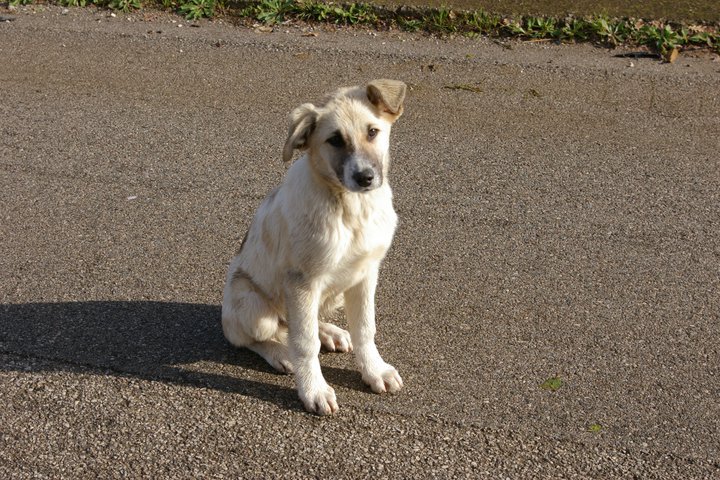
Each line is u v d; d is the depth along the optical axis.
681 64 8.27
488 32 8.91
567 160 6.91
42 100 7.84
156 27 9.19
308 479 4.04
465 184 6.60
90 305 5.32
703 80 8.00
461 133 7.29
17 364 4.79
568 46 8.66
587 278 5.54
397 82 4.40
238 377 4.72
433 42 8.80
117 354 4.89
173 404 4.51
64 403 4.51
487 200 6.40
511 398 4.53
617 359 4.82
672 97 7.76
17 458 4.17
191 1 9.48
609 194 6.46
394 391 4.58
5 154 7.00
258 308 4.68
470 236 5.99
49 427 4.36
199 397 4.56
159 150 7.08
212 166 6.87
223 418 4.41
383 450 4.20
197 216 6.25
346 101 4.33
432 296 5.39
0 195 6.47
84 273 5.64
